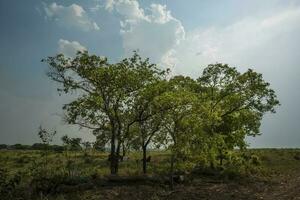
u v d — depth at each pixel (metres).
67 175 27.58
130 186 28.69
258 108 43.16
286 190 30.52
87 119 34.69
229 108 43.53
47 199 23.42
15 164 35.81
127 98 34.22
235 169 40.22
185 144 30.73
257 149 89.19
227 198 26.80
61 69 33.44
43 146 28.00
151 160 52.50
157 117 32.84
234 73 43.06
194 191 29.08
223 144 40.25
